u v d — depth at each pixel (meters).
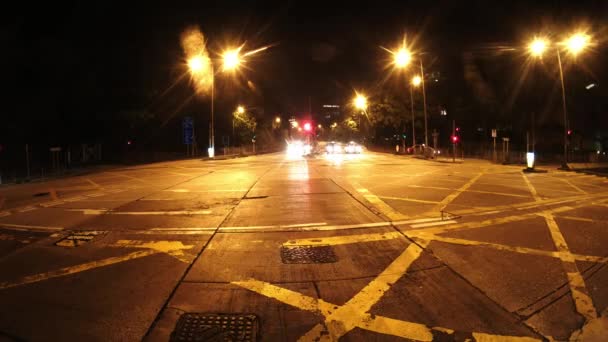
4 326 4.46
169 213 10.50
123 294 5.27
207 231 8.51
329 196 12.82
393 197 12.59
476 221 9.25
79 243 7.70
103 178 22.02
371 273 5.96
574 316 4.63
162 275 5.94
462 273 5.94
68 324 4.50
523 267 6.18
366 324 4.48
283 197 12.75
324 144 56.53
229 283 5.63
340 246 7.33
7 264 6.51
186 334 4.28
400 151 48.53
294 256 6.77
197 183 17.30
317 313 4.73
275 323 4.51
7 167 29.86
